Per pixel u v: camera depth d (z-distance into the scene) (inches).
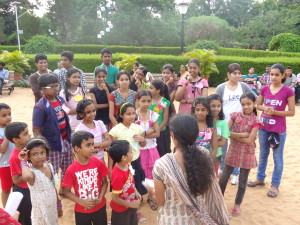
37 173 109.5
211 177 80.0
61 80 204.5
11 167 118.2
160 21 1381.6
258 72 610.2
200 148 81.2
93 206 115.0
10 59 600.4
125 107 146.7
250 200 173.2
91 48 1137.4
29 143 108.7
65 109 154.7
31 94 520.1
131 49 1157.1
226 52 1010.7
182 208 80.7
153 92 173.2
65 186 113.8
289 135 304.0
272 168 219.5
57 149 146.3
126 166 121.0
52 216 114.3
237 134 146.0
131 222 127.5
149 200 165.5
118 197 116.5
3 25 1481.3
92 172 117.2
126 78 176.4
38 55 196.7
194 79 190.5
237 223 149.9
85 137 111.6
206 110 128.2
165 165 78.4
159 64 649.0
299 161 232.5
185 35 1149.7
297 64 588.4
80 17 1397.6
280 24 1153.4
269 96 171.9
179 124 79.3
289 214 158.1
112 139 150.9
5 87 507.8
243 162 147.9
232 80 180.1
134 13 1288.1
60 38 1437.0
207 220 77.6
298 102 477.4
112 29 1323.8
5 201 138.8
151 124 162.6
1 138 133.5
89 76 602.9
